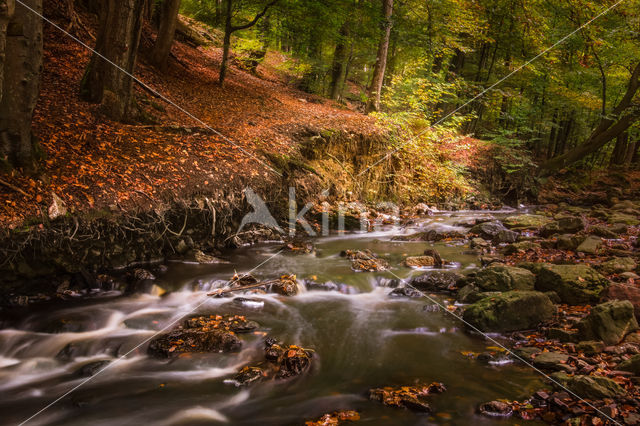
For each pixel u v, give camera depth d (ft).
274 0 43.47
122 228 22.79
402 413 11.97
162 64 41.73
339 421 11.56
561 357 14.28
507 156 58.23
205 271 24.11
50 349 15.98
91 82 28.55
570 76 61.72
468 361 14.98
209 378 14.06
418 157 48.65
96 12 42.27
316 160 39.22
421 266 26.00
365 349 16.05
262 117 40.09
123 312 19.04
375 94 53.36
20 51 19.21
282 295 21.70
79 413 12.27
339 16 49.47
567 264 22.49
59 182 21.50
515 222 37.14
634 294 17.24
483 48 67.72
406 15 56.39
